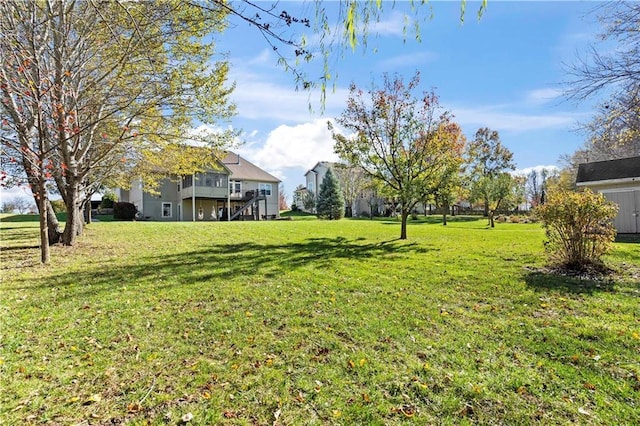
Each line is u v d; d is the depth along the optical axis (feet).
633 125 24.94
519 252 29.58
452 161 42.11
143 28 22.72
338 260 27.17
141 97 30.55
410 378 9.41
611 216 21.47
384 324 13.34
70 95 27.22
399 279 20.63
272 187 116.57
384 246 35.53
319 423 7.69
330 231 51.06
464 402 8.34
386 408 8.17
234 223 62.69
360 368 10.00
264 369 10.05
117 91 29.68
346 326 13.21
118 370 10.05
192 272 22.94
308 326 13.29
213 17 21.68
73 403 8.48
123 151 35.73
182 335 12.57
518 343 11.50
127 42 24.54
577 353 10.68
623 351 10.72
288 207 189.67
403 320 13.76
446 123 43.78
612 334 11.94
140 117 32.17
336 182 106.42
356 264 25.46
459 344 11.49
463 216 117.91
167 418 7.90
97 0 15.49
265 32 9.12
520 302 15.80
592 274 20.67
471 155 82.23
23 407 8.28
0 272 22.79
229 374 9.80
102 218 86.63
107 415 8.05
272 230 51.11
